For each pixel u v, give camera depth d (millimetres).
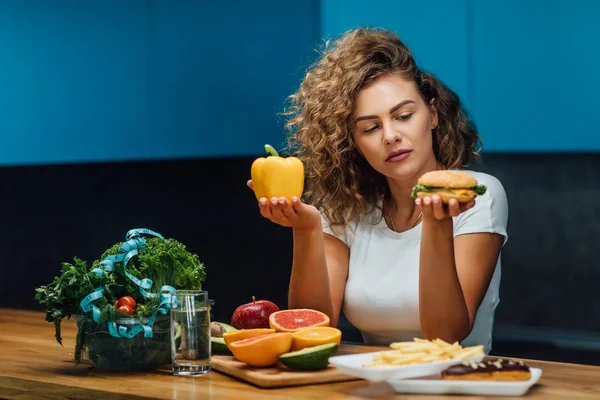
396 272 2156
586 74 3141
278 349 1648
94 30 3783
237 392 1556
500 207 2076
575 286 3592
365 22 3441
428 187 1581
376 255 2201
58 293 1769
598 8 3100
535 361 1772
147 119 3812
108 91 3809
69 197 4445
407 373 1505
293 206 1841
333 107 2098
